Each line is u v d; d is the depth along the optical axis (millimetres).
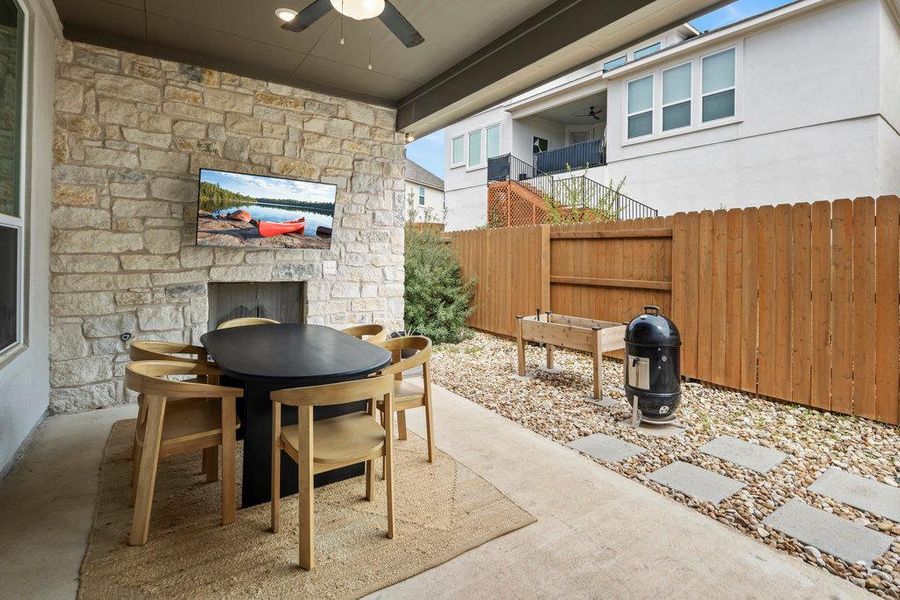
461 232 7836
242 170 4457
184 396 2062
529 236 6535
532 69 3758
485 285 7395
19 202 2906
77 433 3285
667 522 2238
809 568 1905
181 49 4102
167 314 4129
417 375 5074
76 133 3709
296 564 1905
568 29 3369
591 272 5801
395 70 4574
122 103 3891
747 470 2807
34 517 2227
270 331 3418
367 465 2451
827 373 3652
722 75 9273
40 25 3150
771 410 3805
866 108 7605
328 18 3598
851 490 2539
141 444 2168
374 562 1919
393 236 5438
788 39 8383
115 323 3910
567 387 4594
